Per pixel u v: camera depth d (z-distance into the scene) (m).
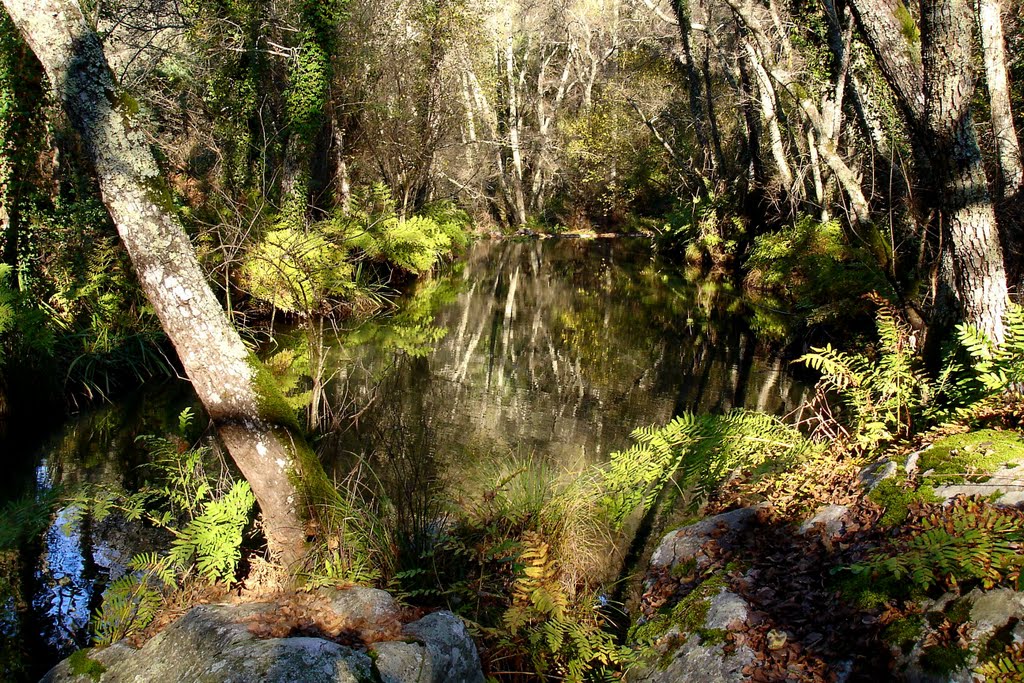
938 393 5.20
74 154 8.89
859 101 10.74
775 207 17.08
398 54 17.52
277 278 11.30
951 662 2.84
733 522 4.55
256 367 4.33
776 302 14.56
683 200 25.19
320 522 4.19
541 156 33.22
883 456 4.62
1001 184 7.27
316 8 14.09
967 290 5.20
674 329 13.12
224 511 4.04
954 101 5.03
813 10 11.38
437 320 13.78
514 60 34.06
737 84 18.67
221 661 2.76
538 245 27.72
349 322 12.95
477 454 6.82
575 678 3.53
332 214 15.68
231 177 14.10
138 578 3.89
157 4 14.32
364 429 7.44
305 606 3.33
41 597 4.51
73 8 3.91
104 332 8.63
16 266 8.02
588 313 14.76
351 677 2.67
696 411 8.29
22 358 7.41
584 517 4.81
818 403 8.32
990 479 3.70
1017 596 2.88
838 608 3.44
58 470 6.46
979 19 7.23
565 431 7.62
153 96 16.91
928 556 3.23
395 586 3.91
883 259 9.17
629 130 31.12
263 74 15.52
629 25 27.20
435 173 22.53
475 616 3.94
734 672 3.27
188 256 4.17
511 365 10.55
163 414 7.89
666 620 3.93
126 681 2.93
